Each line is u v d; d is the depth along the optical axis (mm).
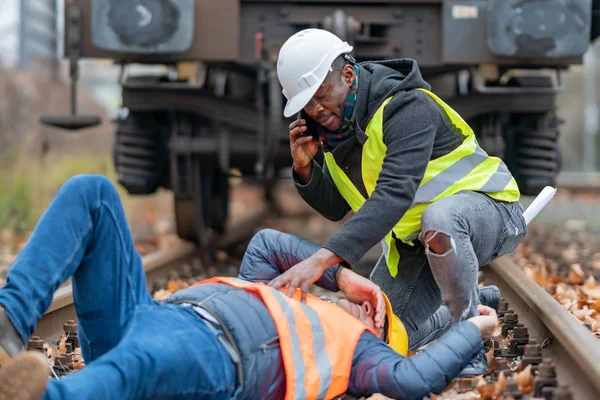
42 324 4805
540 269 7402
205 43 7512
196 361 2932
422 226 3844
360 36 7473
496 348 4410
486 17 7480
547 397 3477
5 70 17203
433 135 3799
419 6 7672
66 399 2582
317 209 4359
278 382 3219
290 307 3277
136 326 2973
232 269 8469
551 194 4438
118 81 7777
